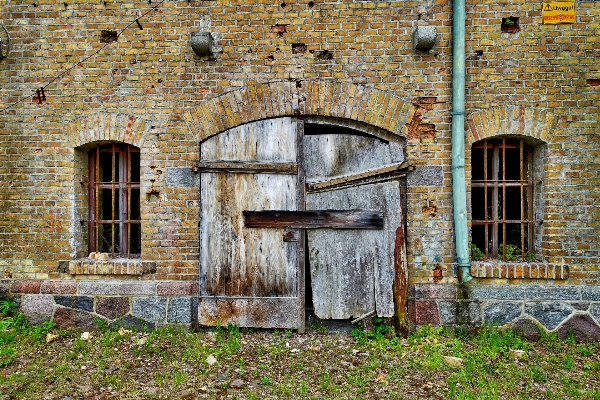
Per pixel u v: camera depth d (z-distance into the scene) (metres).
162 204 4.82
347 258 4.76
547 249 4.68
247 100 4.75
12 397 3.54
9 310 4.84
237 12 4.75
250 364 4.09
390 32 4.70
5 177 4.89
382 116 4.71
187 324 4.80
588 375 3.94
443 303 4.69
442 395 3.59
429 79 4.70
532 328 4.64
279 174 4.76
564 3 4.62
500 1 4.66
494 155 4.95
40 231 4.89
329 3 4.71
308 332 4.80
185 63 4.79
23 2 4.84
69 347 4.45
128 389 3.67
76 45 4.84
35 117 4.88
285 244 4.77
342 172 4.78
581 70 4.64
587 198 4.63
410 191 4.73
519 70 4.66
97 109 4.84
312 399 3.52
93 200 5.17
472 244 4.90
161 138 4.81
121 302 4.82
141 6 4.80
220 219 4.79
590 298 4.60
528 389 3.69
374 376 3.89
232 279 4.78
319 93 4.72
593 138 4.62
